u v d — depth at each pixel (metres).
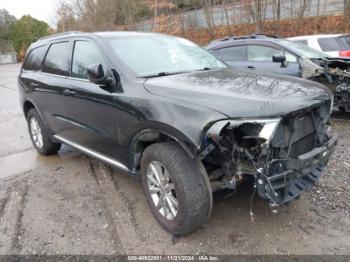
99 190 4.14
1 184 4.47
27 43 55.69
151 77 3.48
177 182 2.86
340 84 6.04
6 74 23.97
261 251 2.88
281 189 2.74
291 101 2.70
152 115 2.99
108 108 3.54
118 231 3.28
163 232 3.22
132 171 3.54
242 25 18.86
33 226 3.43
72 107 4.22
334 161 4.54
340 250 2.84
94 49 3.95
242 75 3.51
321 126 3.19
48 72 4.89
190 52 4.32
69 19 37.91
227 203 3.60
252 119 2.56
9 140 6.66
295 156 2.92
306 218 3.29
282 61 6.62
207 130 2.64
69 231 3.32
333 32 15.23
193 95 2.91
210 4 21.03
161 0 24.98
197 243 3.03
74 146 4.57
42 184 4.40
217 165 2.99
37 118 5.32
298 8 16.52
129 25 29.30
